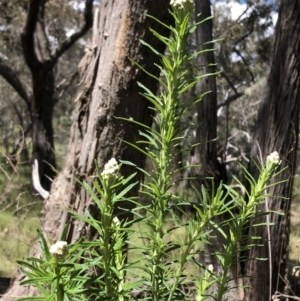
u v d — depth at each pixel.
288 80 5.37
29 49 14.58
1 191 4.96
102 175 1.23
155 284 1.41
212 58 6.16
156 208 1.46
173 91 1.48
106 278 1.27
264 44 17.98
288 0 5.53
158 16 3.43
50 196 3.76
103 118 3.45
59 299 1.11
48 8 22.19
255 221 4.58
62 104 30.41
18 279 3.75
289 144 5.25
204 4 6.24
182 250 1.46
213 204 1.41
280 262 4.64
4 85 28.09
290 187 4.84
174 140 1.53
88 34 23.05
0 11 17.45
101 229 1.26
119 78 3.44
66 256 1.11
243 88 20.77
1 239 5.41
